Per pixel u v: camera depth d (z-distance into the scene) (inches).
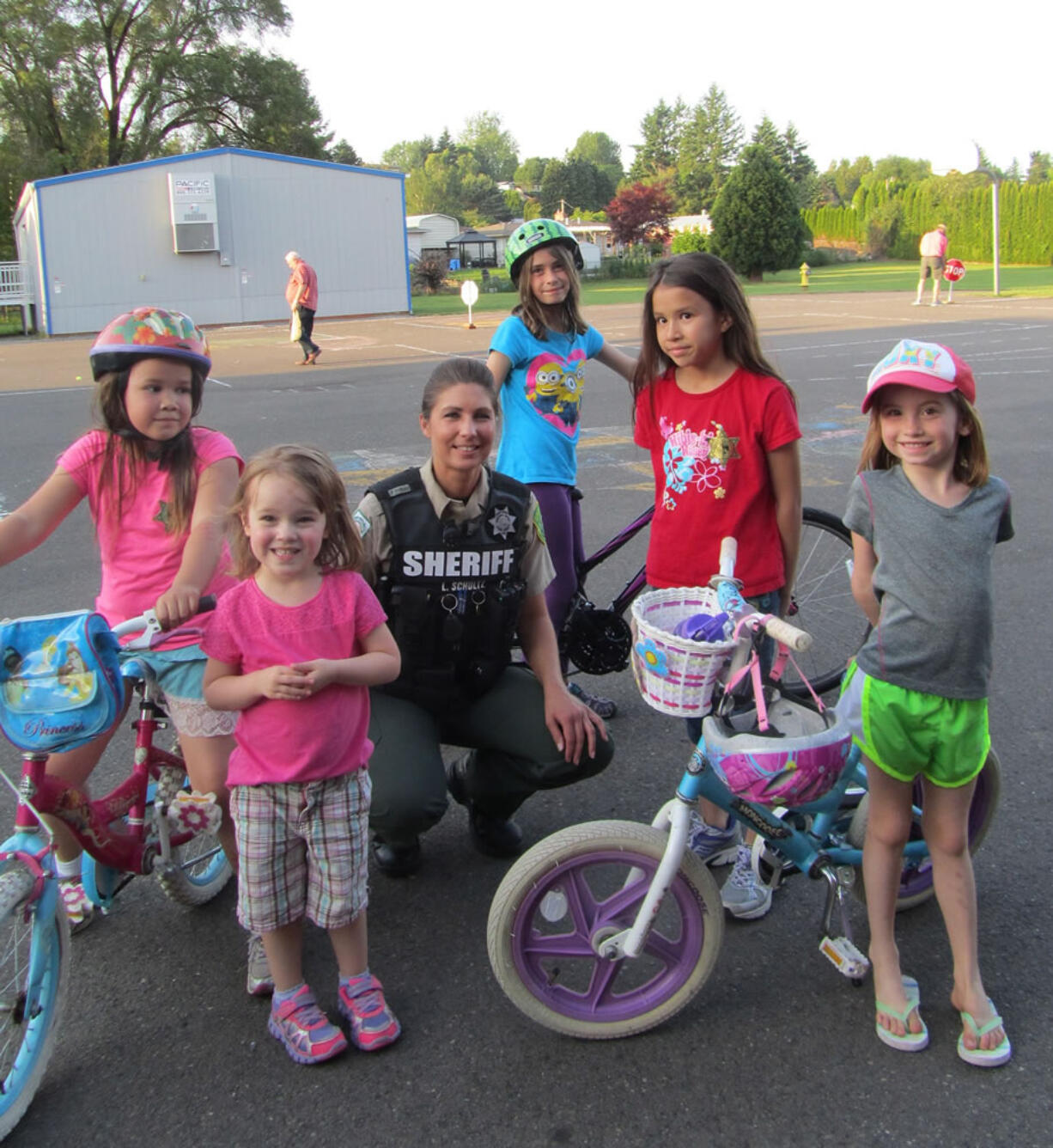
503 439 169.6
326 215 1200.8
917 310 928.3
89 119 1702.8
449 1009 107.8
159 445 111.0
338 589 99.7
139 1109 95.4
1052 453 348.5
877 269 2097.7
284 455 95.5
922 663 97.2
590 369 595.5
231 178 1155.3
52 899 97.7
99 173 1104.2
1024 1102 93.6
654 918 99.3
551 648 125.8
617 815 142.9
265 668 96.6
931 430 96.8
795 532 126.6
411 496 116.6
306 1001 102.9
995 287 1101.7
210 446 112.8
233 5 1743.4
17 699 91.0
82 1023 106.7
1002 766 151.3
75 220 1105.4
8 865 93.8
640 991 105.0
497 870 132.8
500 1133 91.8
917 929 118.1
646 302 124.3
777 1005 107.1
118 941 119.8
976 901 107.6
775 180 1695.4
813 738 93.7
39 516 109.7
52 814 103.9
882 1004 102.3
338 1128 92.7
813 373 542.6
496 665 123.7
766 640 128.3
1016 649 192.5
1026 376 512.1
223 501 111.0
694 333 119.3
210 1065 100.8
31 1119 94.6
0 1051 96.4
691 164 4261.8
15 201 1665.8
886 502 101.0
